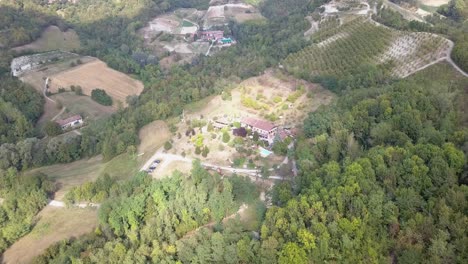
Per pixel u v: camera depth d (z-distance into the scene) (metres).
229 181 144.50
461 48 189.12
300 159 149.50
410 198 109.25
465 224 98.94
